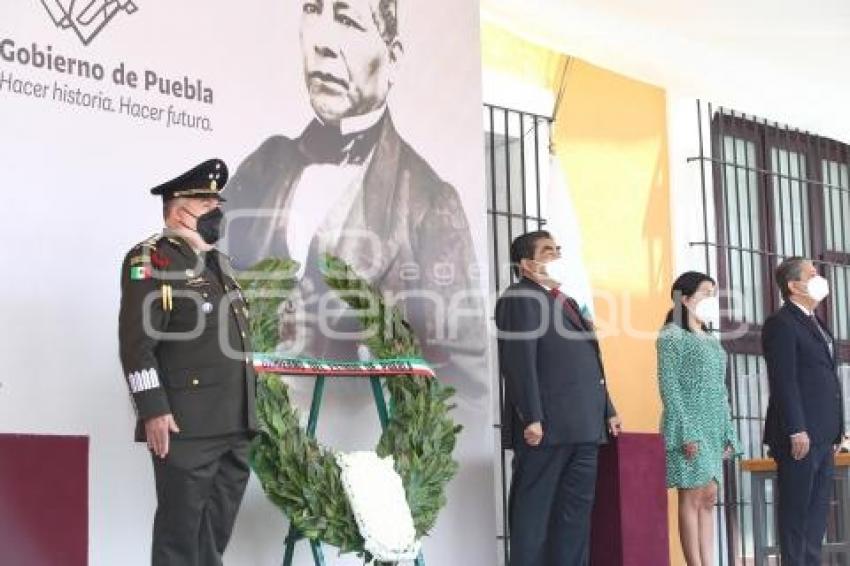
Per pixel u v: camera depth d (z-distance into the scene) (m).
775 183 8.78
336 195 5.73
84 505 3.72
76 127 4.87
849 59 7.78
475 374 6.18
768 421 6.35
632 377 7.85
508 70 7.43
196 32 5.29
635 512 5.71
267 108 5.51
